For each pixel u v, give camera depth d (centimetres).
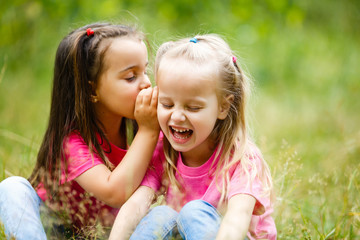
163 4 618
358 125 414
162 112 196
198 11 626
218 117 201
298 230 228
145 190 209
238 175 196
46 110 409
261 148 300
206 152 210
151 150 210
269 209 210
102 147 224
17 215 192
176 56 193
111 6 555
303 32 769
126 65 213
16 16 560
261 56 664
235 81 204
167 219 189
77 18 548
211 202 201
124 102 215
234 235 175
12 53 556
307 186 277
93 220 222
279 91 581
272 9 652
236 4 633
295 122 442
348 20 823
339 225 223
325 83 599
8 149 332
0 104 459
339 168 299
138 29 239
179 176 211
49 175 220
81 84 218
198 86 188
